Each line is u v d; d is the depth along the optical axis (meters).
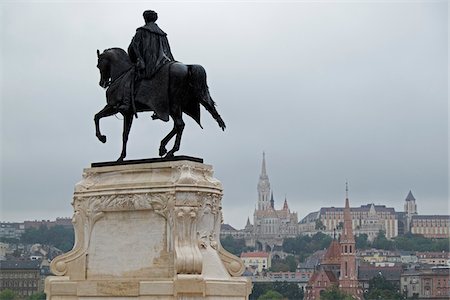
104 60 40.16
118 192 37.59
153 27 39.16
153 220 36.91
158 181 36.88
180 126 38.06
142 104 38.88
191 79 38.03
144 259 36.88
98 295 37.25
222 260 38.22
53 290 38.50
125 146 39.03
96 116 39.88
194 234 36.28
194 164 37.19
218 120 38.44
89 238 38.47
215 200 37.16
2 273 123.56
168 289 35.56
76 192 38.91
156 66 38.44
